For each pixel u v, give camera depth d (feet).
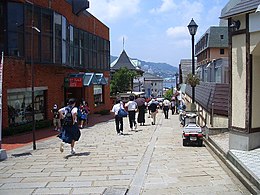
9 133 56.13
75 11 90.99
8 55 59.72
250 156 27.76
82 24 99.19
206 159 31.78
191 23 54.49
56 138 52.95
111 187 22.54
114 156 33.91
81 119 65.92
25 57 63.31
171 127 64.69
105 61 125.90
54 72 77.25
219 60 53.11
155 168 28.12
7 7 60.08
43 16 69.72
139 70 269.85
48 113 73.82
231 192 21.35
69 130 34.91
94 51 111.86
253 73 30.09
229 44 31.73
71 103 35.32
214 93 49.42
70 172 27.17
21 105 63.82
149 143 42.83
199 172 26.53
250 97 30.04
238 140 30.91
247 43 29.63
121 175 25.95
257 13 28.09
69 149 39.27
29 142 48.73
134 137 49.70
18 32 61.77
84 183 23.77
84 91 100.32
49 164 30.53
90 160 32.01
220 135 42.32
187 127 41.52
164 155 34.09
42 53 69.10
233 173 25.96
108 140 46.75
